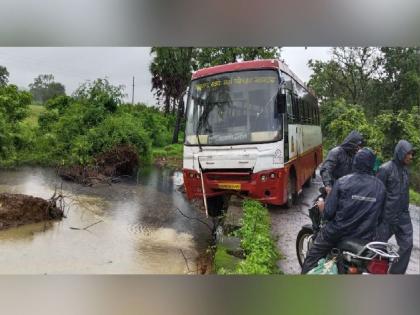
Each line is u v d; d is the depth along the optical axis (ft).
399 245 15.29
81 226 22.81
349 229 12.57
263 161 19.36
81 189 32.94
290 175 21.30
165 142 50.62
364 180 12.62
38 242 19.90
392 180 14.83
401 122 20.40
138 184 35.65
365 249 12.03
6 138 41.32
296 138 22.18
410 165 19.86
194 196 20.68
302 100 24.61
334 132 24.32
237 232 18.47
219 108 20.42
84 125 43.57
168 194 31.45
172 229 22.38
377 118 21.16
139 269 17.21
